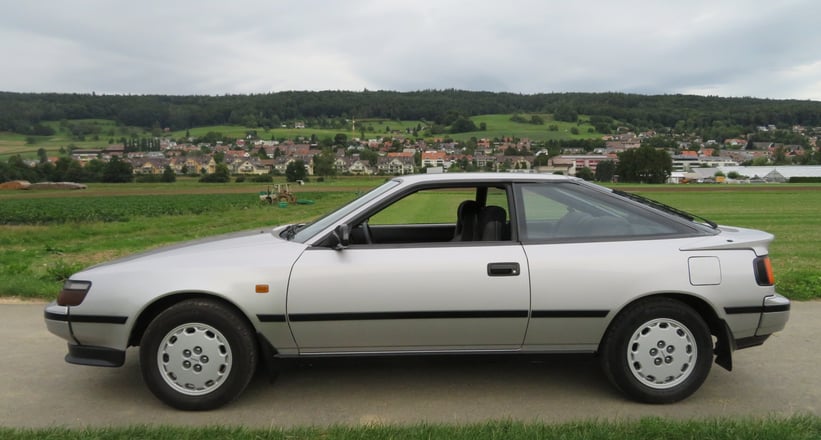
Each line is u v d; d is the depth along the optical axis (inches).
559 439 128.8
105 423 146.5
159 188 3457.2
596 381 177.5
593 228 162.4
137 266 156.3
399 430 135.0
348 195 2524.6
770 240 165.6
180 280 151.8
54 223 1094.4
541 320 155.0
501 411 154.9
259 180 4490.7
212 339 153.3
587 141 6815.9
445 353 158.1
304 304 151.5
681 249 158.6
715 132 7657.5
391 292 151.9
